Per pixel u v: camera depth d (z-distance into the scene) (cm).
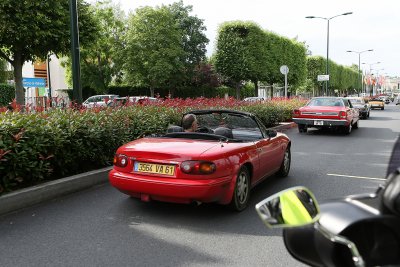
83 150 716
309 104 1752
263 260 396
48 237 455
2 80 3584
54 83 4941
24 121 626
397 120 2614
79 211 554
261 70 3997
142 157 516
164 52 3897
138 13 3959
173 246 430
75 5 961
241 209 558
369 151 1161
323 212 209
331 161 980
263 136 659
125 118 919
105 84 4022
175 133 587
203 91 5106
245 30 3931
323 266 211
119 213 546
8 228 484
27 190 572
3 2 1486
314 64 6656
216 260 395
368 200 215
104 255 405
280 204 211
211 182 488
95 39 1852
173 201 507
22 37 1583
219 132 597
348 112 1642
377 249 197
